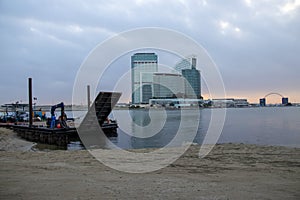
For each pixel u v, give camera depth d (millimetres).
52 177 7266
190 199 5215
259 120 51375
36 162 9766
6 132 31359
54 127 27453
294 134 27969
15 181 6770
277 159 9805
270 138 24609
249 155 10758
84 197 5379
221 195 5465
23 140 27125
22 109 54156
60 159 10461
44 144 24750
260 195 5449
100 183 6566
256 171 7945
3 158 10836
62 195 5531
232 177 7207
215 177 7234
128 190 5887
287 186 6184
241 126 37844
